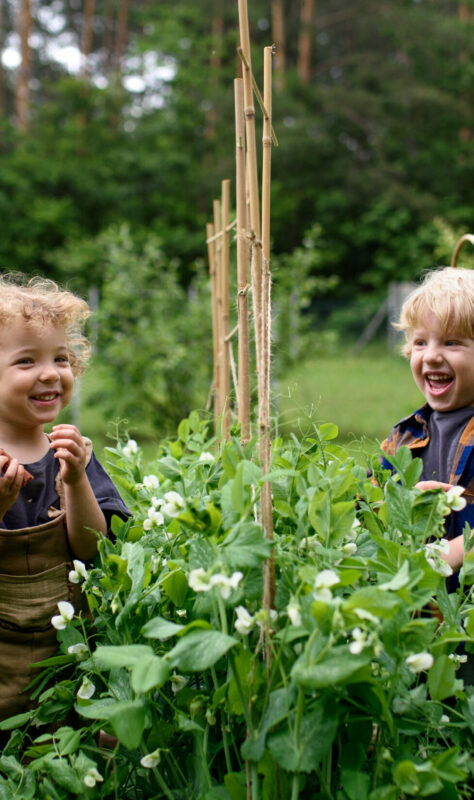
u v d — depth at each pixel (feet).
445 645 4.74
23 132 68.13
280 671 4.47
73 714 5.98
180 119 69.26
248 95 5.41
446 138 72.64
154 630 4.47
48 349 6.02
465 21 75.92
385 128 72.43
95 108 71.97
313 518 4.81
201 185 66.90
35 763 4.95
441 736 4.91
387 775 4.58
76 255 48.16
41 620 5.90
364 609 4.07
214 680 4.78
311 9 76.28
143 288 25.18
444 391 7.07
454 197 70.23
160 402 24.48
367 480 5.89
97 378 25.21
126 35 86.99
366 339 64.44
